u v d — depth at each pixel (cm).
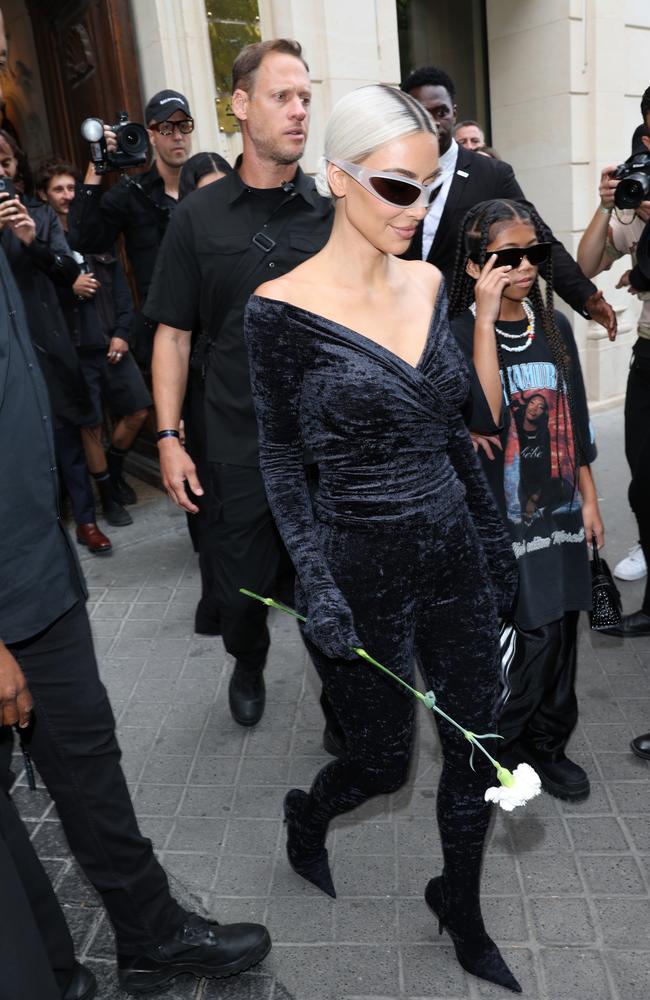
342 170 159
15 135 703
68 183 510
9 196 362
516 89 666
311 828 226
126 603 434
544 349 231
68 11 546
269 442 178
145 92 508
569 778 268
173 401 286
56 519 182
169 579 459
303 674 355
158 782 294
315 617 166
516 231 213
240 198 261
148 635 400
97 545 494
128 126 416
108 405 537
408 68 652
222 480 275
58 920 194
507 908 229
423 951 219
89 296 454
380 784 194
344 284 169
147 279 431
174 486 285
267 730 320
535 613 229
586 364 702
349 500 171
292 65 245
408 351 169
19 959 140
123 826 193
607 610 257
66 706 184
